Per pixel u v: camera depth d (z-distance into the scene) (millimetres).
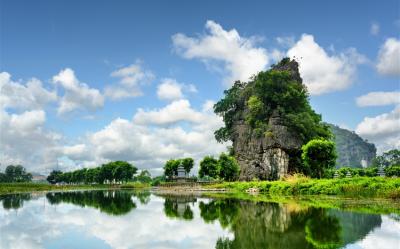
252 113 117312
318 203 42469
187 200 57438
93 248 20016
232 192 81625
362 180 55281
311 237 21062
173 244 20719
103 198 69250
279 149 107562
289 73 116750
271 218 30062
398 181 48969
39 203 55688
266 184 76375
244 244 19797
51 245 20938
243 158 118688
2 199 67812
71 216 36125
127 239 22516
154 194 83000
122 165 196500
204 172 115000
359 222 26250
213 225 27641
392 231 22500
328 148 83000
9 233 25297
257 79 119938
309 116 111000
